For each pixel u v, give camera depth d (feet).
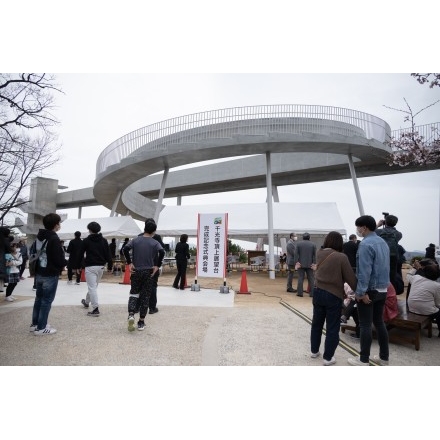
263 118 43.11
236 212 48.96
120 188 64.59
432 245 30.09
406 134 29.63
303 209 48.01
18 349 12.48
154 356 12.03
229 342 13.93
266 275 48.85
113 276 43.39
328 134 41.65
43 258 14.42
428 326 15.94
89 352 12.28
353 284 11.32
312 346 12.18
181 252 29.99
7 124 23.11
